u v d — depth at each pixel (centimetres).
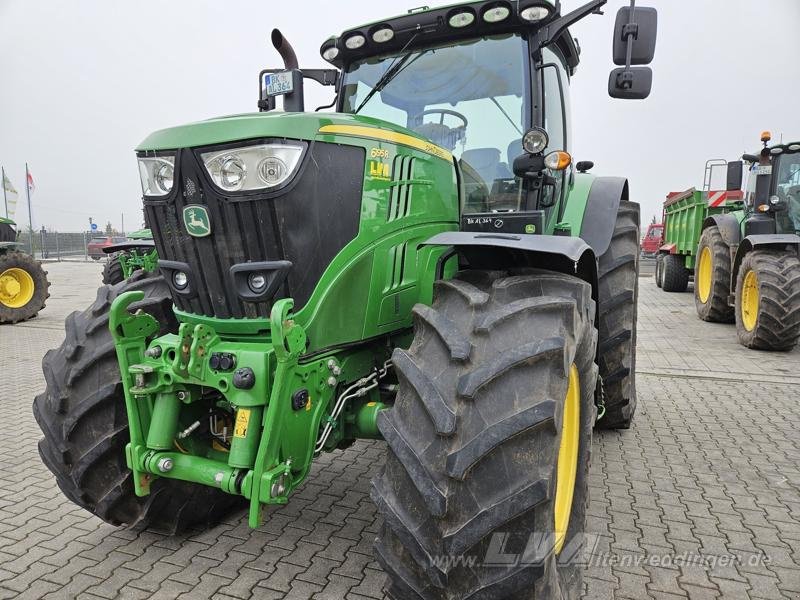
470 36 316
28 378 612
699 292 982
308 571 255
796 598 241
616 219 379
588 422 231
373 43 326
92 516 308
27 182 3362
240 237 207
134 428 228
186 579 249
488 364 182
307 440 216
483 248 245
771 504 325
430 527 173
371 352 258
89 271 2236
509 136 311
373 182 236
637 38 280
